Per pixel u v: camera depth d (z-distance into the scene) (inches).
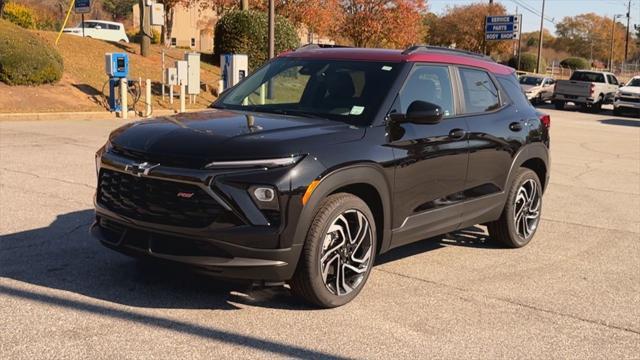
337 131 185.5
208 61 1053.8
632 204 362.6
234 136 173.6
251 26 989.8
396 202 199.3
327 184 174.2
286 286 202.7
